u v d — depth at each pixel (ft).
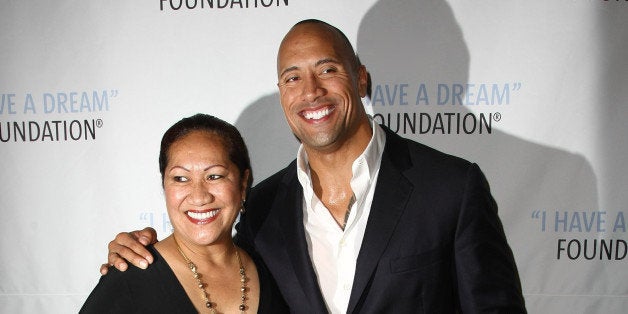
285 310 3.97
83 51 5.54
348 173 4.05
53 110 5.64
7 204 5.81
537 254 5.56
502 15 5.26
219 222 3.52
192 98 5.54
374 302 3.70
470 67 5.34
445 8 5.29
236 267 3.84
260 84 5.49
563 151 5.38
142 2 5.45
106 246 5.80
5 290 5.93
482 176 3.98
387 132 4.26
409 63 5.38
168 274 3.51
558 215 5.48
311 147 3.93
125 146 5.65
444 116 5.43
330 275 3.95
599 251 5.50
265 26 5.42
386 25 5.35
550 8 5.22
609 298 5.54
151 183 5.68
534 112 5.35
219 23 5.44
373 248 3.71
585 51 5.24
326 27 3.87
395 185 3.86
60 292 5.91
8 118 5.68
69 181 5.74
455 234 3.79
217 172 3.47
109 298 3.33
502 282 3.61
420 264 3.72
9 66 5.60
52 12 5.50
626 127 5.30
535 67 5.29
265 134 5.57
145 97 5.56
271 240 4.15
